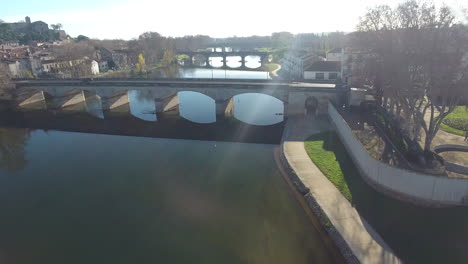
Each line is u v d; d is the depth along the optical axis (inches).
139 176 1852.9
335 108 2445.9
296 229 1316.4
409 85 1646.2
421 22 1686.8
